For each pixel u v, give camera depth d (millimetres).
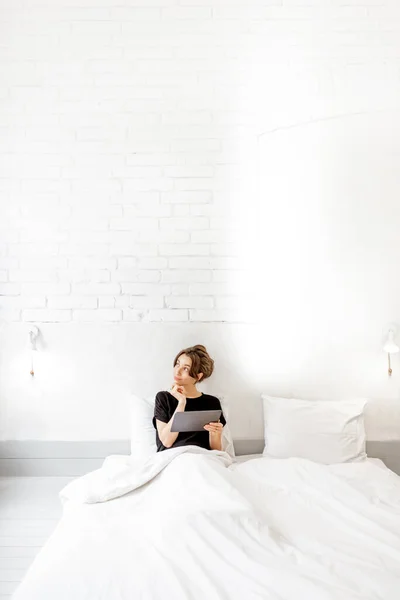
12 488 3500
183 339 3678
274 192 3682
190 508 2369
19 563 2650
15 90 3689
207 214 3682
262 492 2688
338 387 3660
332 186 3660
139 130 3691
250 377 3678
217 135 3680
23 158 3697
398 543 2229
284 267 3680
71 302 3695
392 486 2760
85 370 3686
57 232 3693
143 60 3684
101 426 3686
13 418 3689
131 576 1970
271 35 3695
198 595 1875
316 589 1848
